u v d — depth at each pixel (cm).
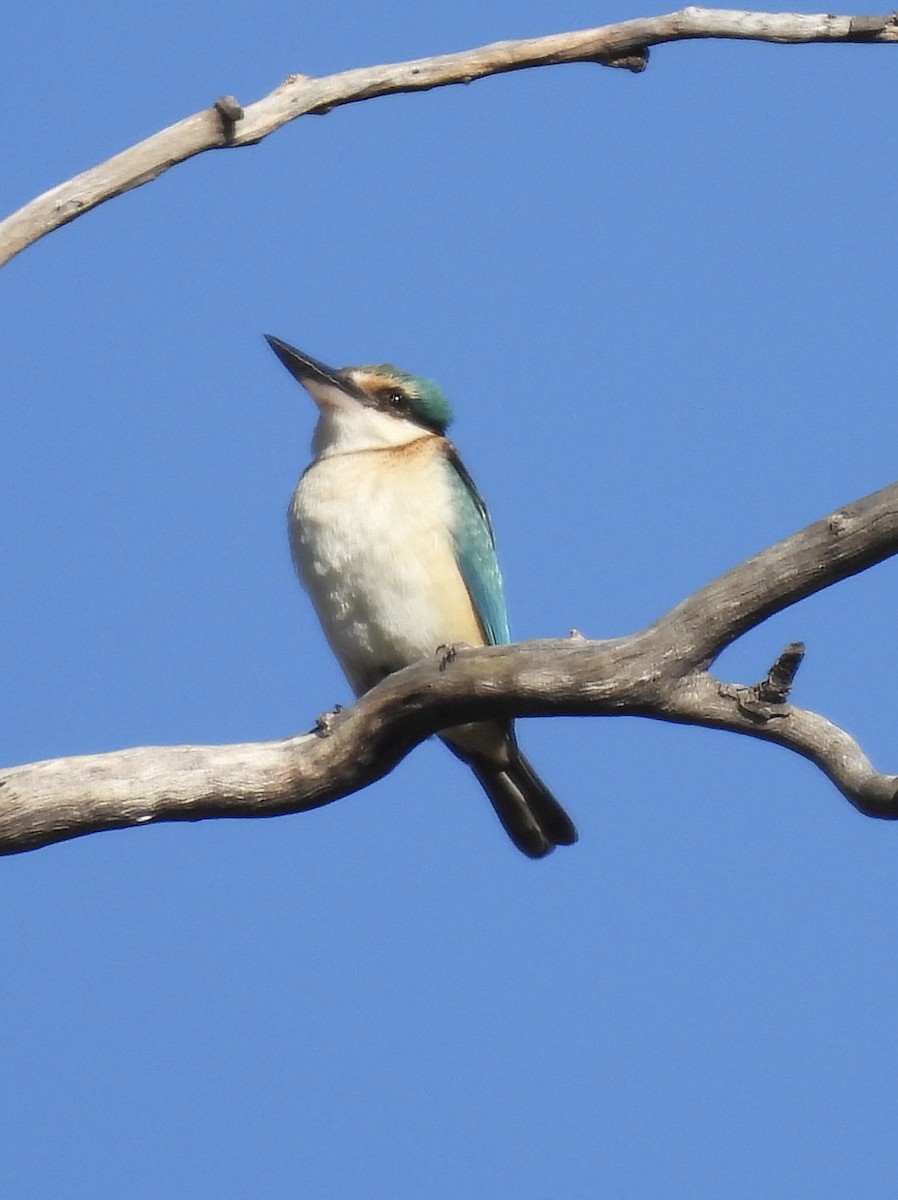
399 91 1244
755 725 1118
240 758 1227
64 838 1204
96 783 1195
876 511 1049
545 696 1155
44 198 1152
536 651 1158
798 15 1274
